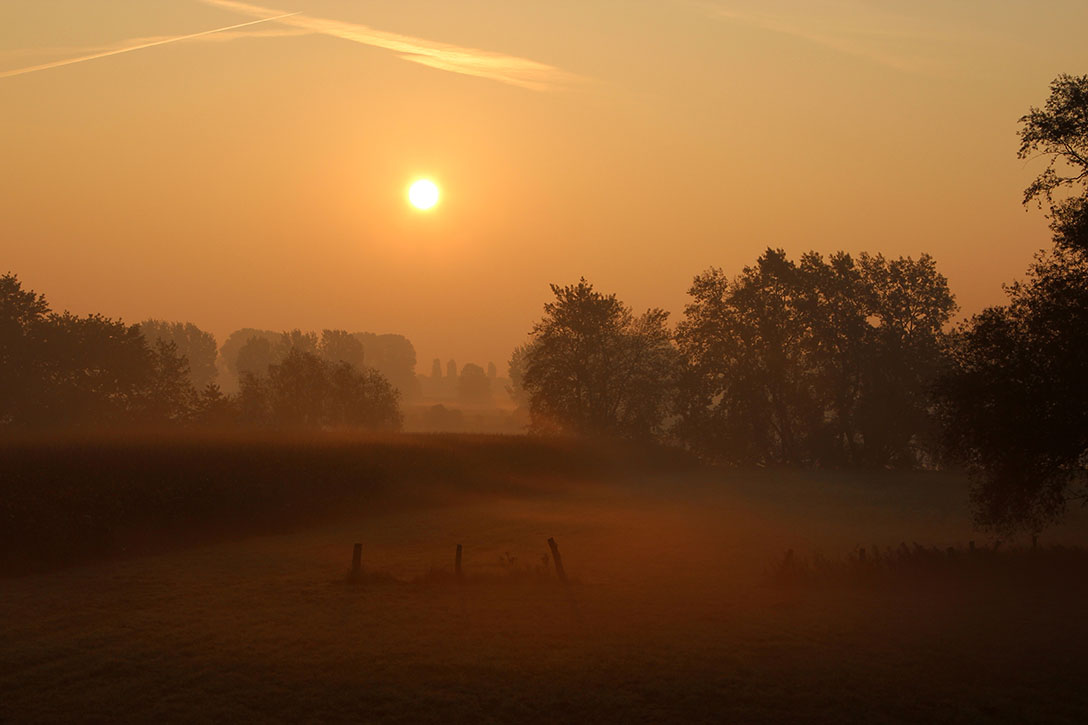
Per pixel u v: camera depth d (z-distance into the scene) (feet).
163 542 117.29
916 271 293.84
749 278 309.01
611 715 43.29
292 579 87.66
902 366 280.72
